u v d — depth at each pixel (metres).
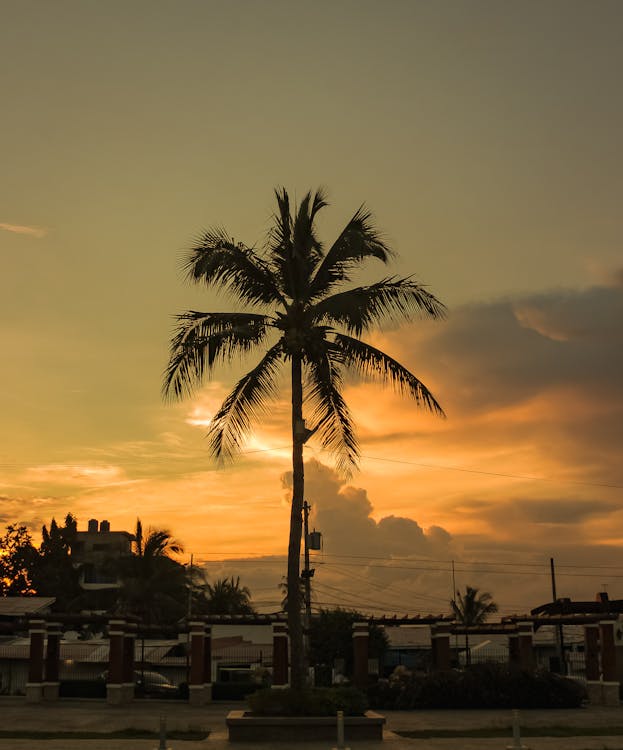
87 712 35.16
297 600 24.20
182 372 26.23
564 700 37.34
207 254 25.84
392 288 26.03
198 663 40.66
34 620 43.25
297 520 24.89
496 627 43.88
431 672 39.03
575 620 40.94
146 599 73.75
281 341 26.53
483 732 25.72
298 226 26.47
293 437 25.78
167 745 20.95
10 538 93.62
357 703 22.80
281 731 21.80
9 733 25.30
